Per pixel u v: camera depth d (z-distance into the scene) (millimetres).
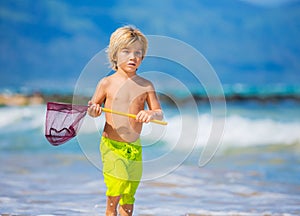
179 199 10539
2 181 12227
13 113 24016
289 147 18219
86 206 9672
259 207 9898
